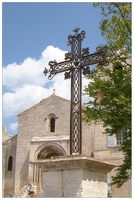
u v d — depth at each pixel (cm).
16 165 4012
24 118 4178
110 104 1381
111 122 1328
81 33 1008
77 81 963
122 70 1434
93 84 1471
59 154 3747
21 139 4100
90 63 961
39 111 4134
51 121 4069
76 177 801
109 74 1505
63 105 4031
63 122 3959
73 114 929
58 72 1013
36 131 4059
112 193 2620
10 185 4069
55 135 3934
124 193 2572
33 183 3641
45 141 3788
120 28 1501
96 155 2925
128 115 1279
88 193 802
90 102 1469
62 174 829
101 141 2948
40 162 849
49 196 833
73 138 902
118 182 1419
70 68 985
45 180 854
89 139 3606
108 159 2855
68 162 809
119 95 1383
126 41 1484
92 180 827
